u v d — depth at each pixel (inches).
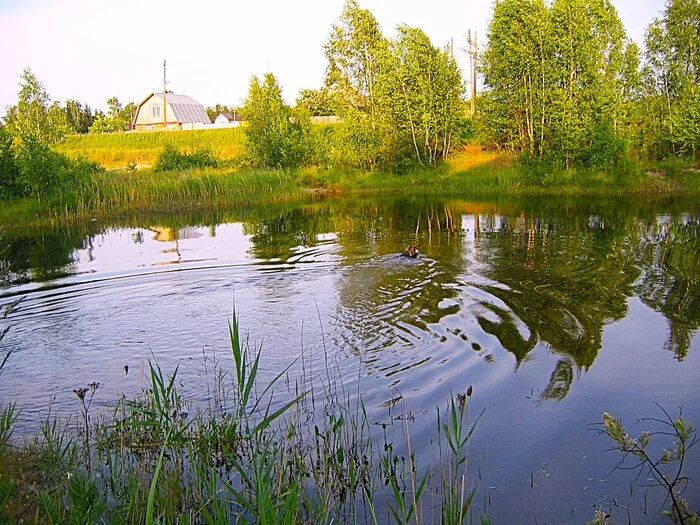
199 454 255.3
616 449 259.9
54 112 1781.5
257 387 331.3
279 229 904.9
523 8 1370.6
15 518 201.2
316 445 266.8
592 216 915.4
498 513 221.6
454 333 400.5
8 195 1117.7
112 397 324.5
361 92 1674.5
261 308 473.4
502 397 308.7
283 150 1603.1
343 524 216.2
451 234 789.2
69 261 690.8
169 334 422.9
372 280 544.4
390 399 310.7
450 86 1523.1
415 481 241.1
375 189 1434.5
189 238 844.6
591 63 1299.2
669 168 1263.5
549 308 446.6
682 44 1336.1
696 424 277.6
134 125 3513.8
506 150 1513.3
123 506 215.6
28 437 277.1
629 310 436.5
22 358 383.6
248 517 219.3
